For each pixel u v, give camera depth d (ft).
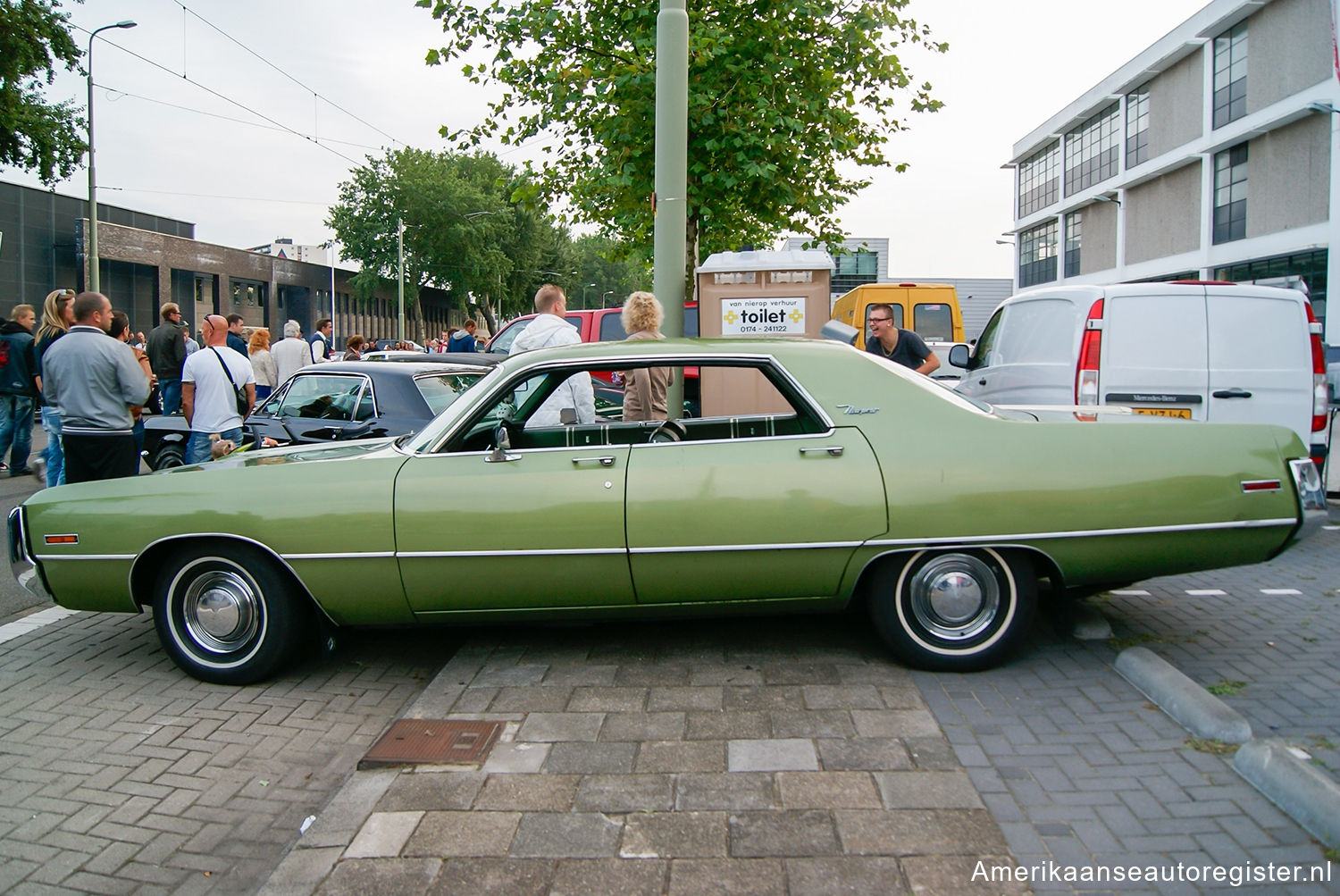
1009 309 26.37
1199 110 109.40
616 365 14.32
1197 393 21.95
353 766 12.05
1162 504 13.07
